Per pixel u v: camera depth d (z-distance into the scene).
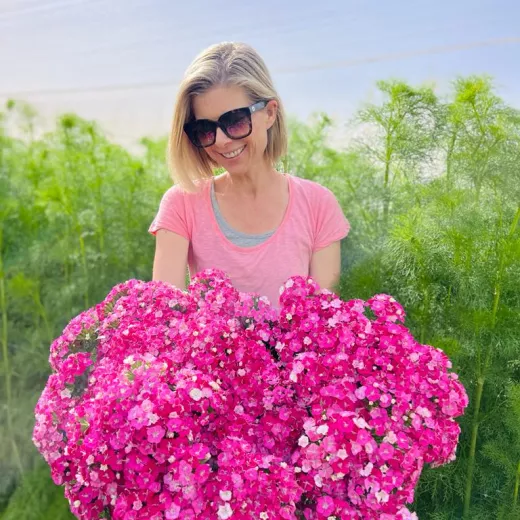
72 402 1.26
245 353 1.20
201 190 1.70
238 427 1.11
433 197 2.13
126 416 1.03
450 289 1.94
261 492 0.99
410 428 1.11
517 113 2.13
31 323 2.98
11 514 1.96
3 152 3.35
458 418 1.88
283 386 1.19
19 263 2.98
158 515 0.98
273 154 1.67
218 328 1.22
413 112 2.39
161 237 1.71
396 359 1.17
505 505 1.74
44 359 2.75
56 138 3.37
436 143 2.36
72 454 1.06
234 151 1.54
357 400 1.13
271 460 1.05
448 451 1.18
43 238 3.28
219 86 1.48
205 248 1.68
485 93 2.16
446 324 1.91
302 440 1.04
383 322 1.25
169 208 1.70
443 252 1.84
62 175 3.23
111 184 3.39
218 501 0.98
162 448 1.00
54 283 3.18
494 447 1.76
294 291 1.30
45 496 2.01
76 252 3.26
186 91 1.51
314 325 1.23
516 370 1.95
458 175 2.20
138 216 3.39
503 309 1.74
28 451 2.27
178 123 1.57
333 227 1.75
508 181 1.98
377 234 2.44
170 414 1.01
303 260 1.71
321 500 1.03
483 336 1.82
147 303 1.40
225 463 1.01
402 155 2.43
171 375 1.12
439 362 1.23
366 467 1.02
